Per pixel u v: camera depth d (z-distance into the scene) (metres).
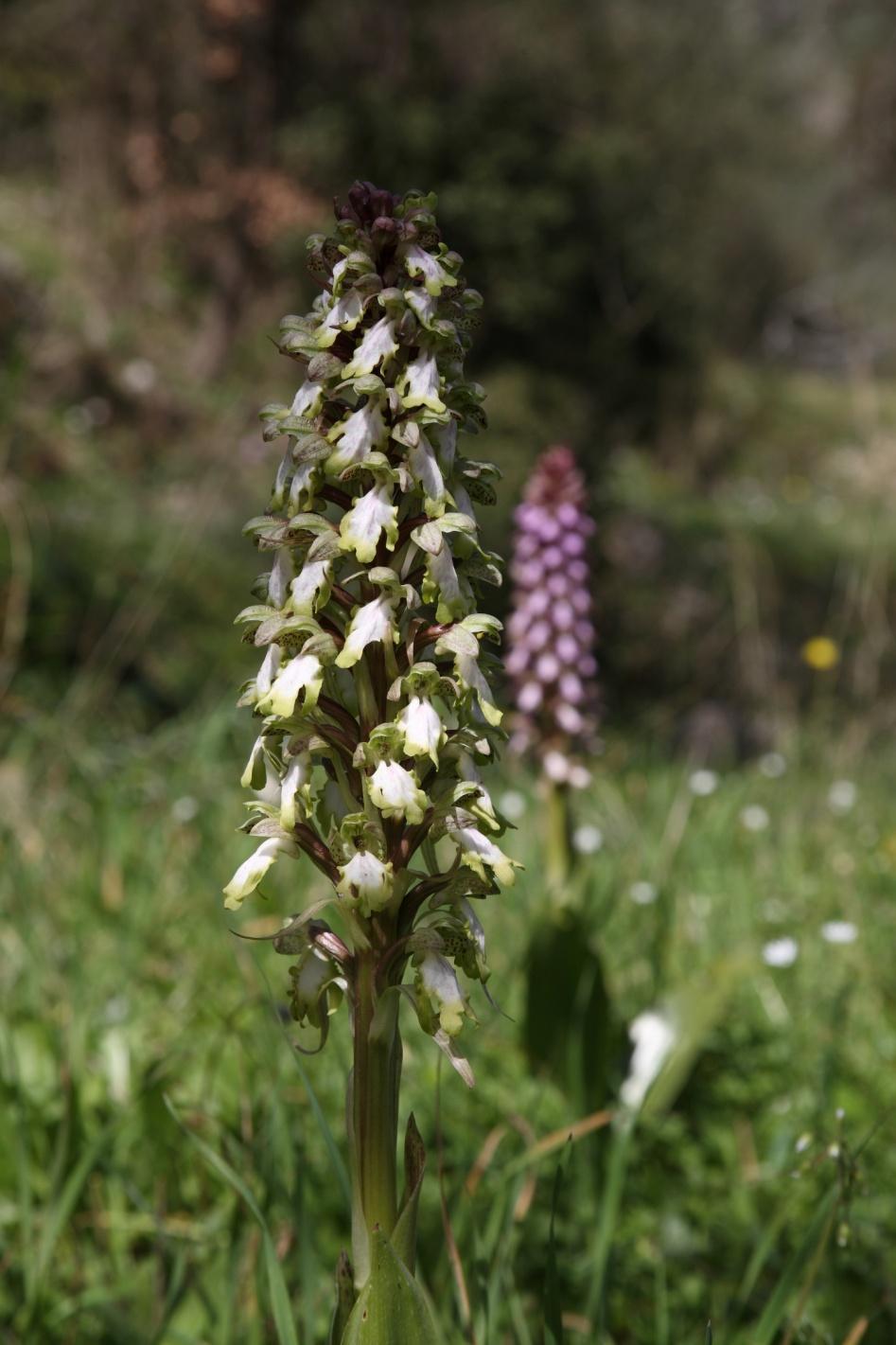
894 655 10.18
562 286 13.34
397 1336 1.42
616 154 14.09
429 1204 2.81
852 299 22.48
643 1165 3.14
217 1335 2.28
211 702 7.29
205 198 18.17
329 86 18.16
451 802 1.49
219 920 4.16
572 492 3.83
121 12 18.88
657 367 15.78
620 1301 2.69
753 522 18.45
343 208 1.52
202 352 18.14
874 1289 2.61
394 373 1.50
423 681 1.46
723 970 3.42
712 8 22.42
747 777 7.05
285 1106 2.76
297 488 1.50
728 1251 2.86
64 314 15.88
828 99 27.53
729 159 21.91
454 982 1.47
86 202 19.25
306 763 1.51
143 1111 2.78
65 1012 3.44
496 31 15.80
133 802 5.43
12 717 6.43
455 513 1.48
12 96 18.83
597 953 3.22
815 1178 2.99
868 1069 3.64
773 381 23.25
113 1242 2.68
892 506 19.56
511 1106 3.27
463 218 12.91
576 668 3.78
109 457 13.94
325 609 1.54
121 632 8.54
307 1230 2.19
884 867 5.31
